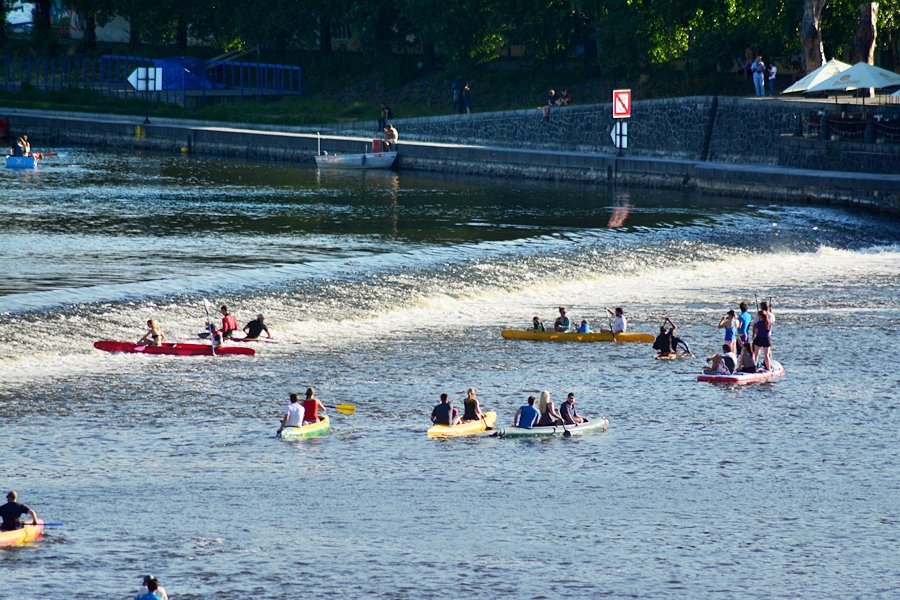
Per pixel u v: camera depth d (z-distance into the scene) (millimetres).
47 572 81875
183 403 119625
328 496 97312
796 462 107625
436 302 161375
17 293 152750
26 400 117750
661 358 141250
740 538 90500
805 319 158500
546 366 137000
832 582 83562
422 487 100125
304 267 172625
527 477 103062
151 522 90750
